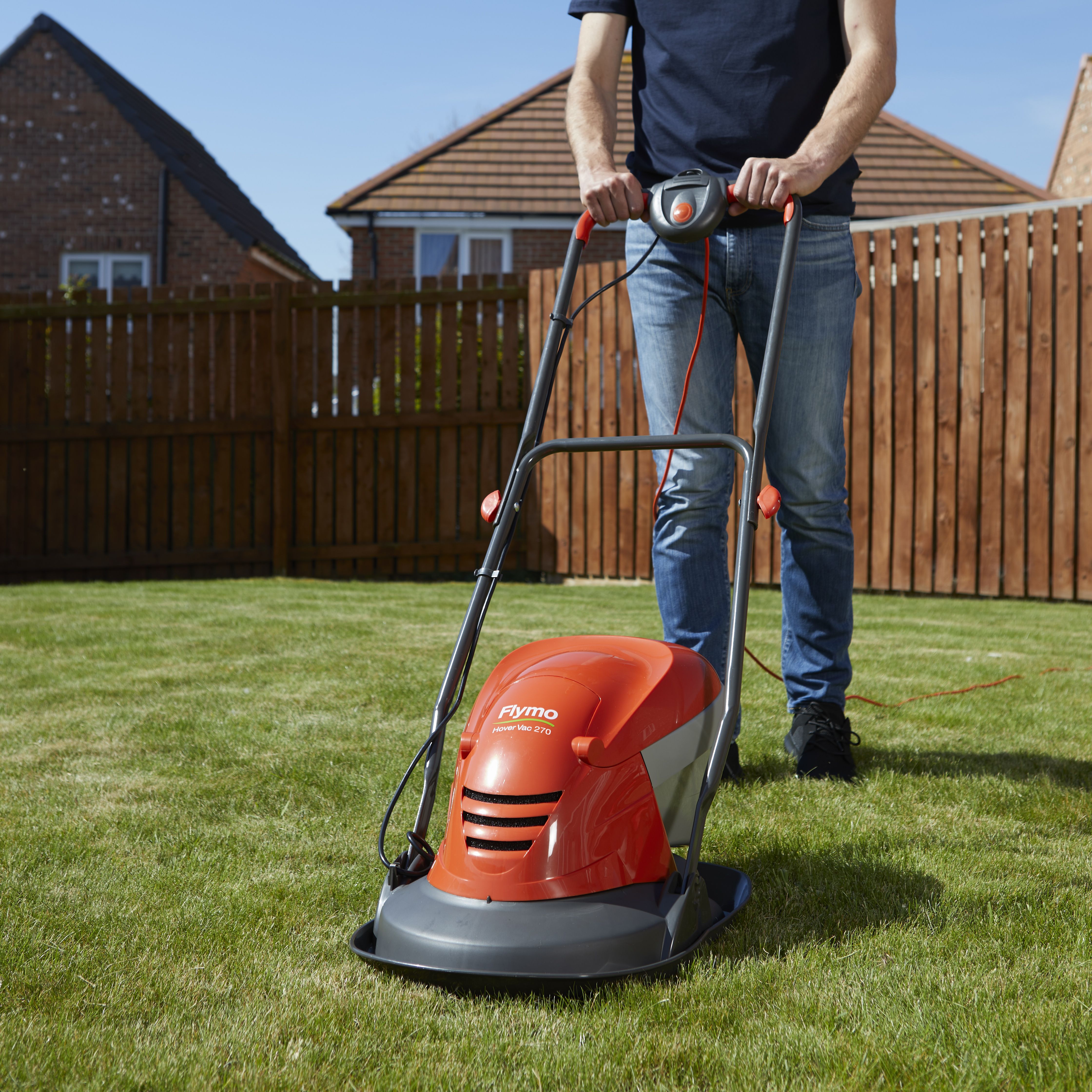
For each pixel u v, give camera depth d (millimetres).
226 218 14219
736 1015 1354
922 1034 1295
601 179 2016
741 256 2324
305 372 7543
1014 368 5938
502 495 1872
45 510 7797
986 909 1686
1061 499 5863
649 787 1583
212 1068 1233
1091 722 3025
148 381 7715
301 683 3465
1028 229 5898
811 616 2549
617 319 6949
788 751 2623
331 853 1998
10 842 2047
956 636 4566
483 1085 1200
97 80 14266
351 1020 1357
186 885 1832
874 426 6332
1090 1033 1284
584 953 1418
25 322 7797
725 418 2453
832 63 2389
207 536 7664
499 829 1502
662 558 2447
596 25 2441
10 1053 1262
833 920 1657
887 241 6227
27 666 3744
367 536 7504
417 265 12031
